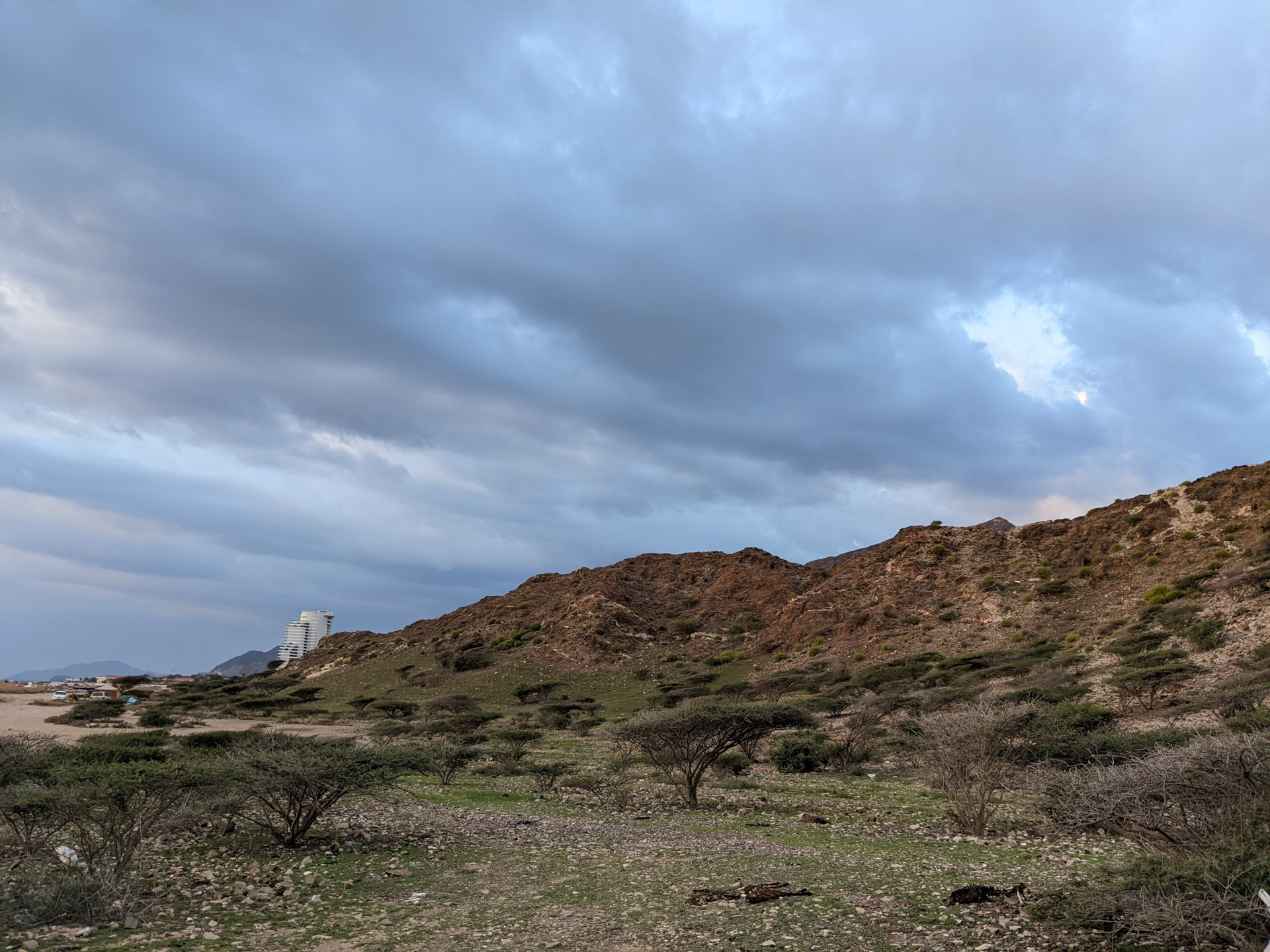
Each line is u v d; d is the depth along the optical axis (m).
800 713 19.53
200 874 11.09
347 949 7.74
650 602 135.38
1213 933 6.14
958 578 96.38
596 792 22.55
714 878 10.84
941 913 8.46
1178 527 84.19
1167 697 39.88
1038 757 16.12
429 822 16.58
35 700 96.56
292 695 102.81
